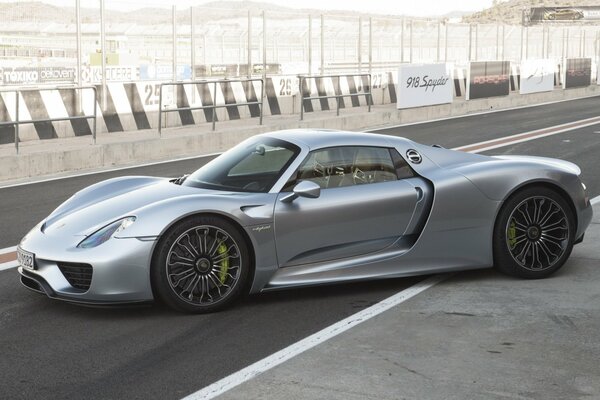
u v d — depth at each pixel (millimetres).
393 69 24281
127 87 15531
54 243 5242
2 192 10336
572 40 33375
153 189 5789
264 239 5332
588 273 6074
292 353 4457
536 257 5941
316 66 22000
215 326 4980
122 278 5012
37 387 4035
